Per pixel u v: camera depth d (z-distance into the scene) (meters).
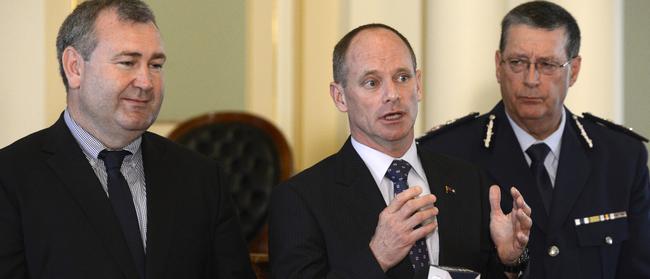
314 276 2.68
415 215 2.57
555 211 3.43
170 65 5.30
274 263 2.79
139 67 2.73
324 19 5.57
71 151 2.78
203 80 5.42
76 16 2.78
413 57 2.84
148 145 2.97
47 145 2.79
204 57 5.43
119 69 2.70
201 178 3.02
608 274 3.44
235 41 5.53
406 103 2.77
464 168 3.03
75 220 2.70
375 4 5.07
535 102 3.40
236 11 5.53
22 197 2.68
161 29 5.27
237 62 5.53
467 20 4.73
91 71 2.71
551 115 3.44
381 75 2.75
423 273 2.55
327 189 2.84
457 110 4.73
